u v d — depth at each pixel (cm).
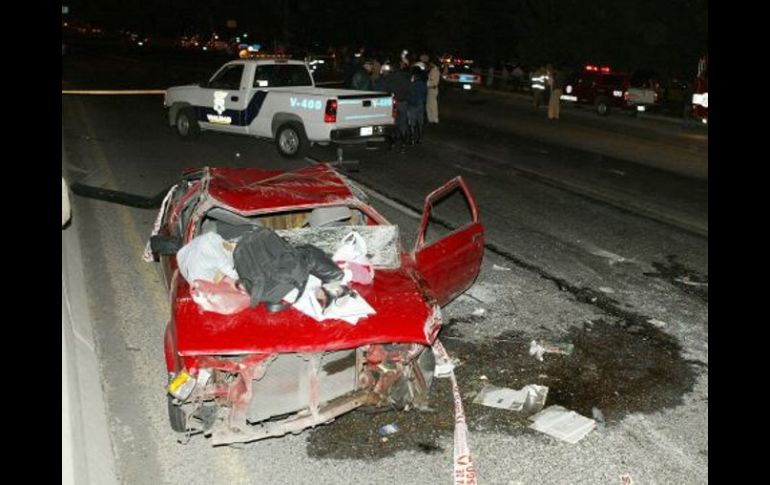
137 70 3862
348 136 1391
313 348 450
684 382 596
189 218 590
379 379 493
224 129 1529
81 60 4444
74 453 456
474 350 643
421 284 538
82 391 545
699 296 788
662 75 3781
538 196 1234
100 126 1752
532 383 589
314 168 700
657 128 2309
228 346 442
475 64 4125
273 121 1434
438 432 512
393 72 1639
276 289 470
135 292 741
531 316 722
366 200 640
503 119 2364
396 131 1587
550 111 2461
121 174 1238
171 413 472
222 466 469
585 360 631
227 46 6469
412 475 464
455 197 1186
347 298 482
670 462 488
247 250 491
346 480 457
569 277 838
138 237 909
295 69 1523
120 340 636
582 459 488
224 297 471
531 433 516
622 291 798
